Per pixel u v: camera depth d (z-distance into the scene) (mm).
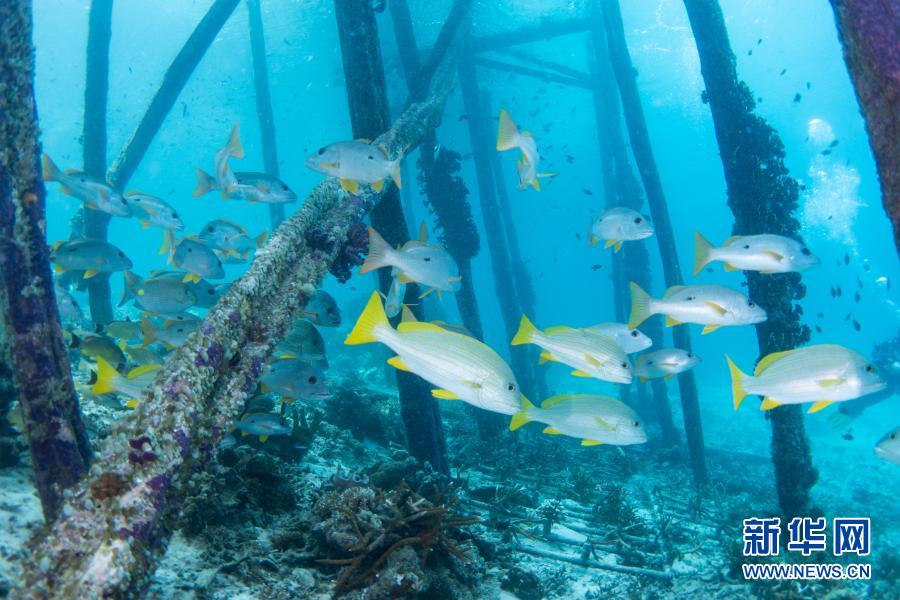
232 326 3107
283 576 4078
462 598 4586
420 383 8039
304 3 25344
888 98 1892
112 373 4129
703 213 128250
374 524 4453
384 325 3107
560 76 18984
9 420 4172
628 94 13008
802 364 4180
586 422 4293
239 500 4754
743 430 24156
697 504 10195
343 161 4785
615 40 13102
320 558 4367
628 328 6035
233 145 6031
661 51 36656
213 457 2658
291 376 5352
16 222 3002
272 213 18156
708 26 7859
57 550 1912
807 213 76250
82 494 2088
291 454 6883
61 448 3125
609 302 108938
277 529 4668
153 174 83500
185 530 4129
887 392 17000
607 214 7023
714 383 43812
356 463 8750
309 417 9570
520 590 5605
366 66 7617
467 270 12242
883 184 2002
